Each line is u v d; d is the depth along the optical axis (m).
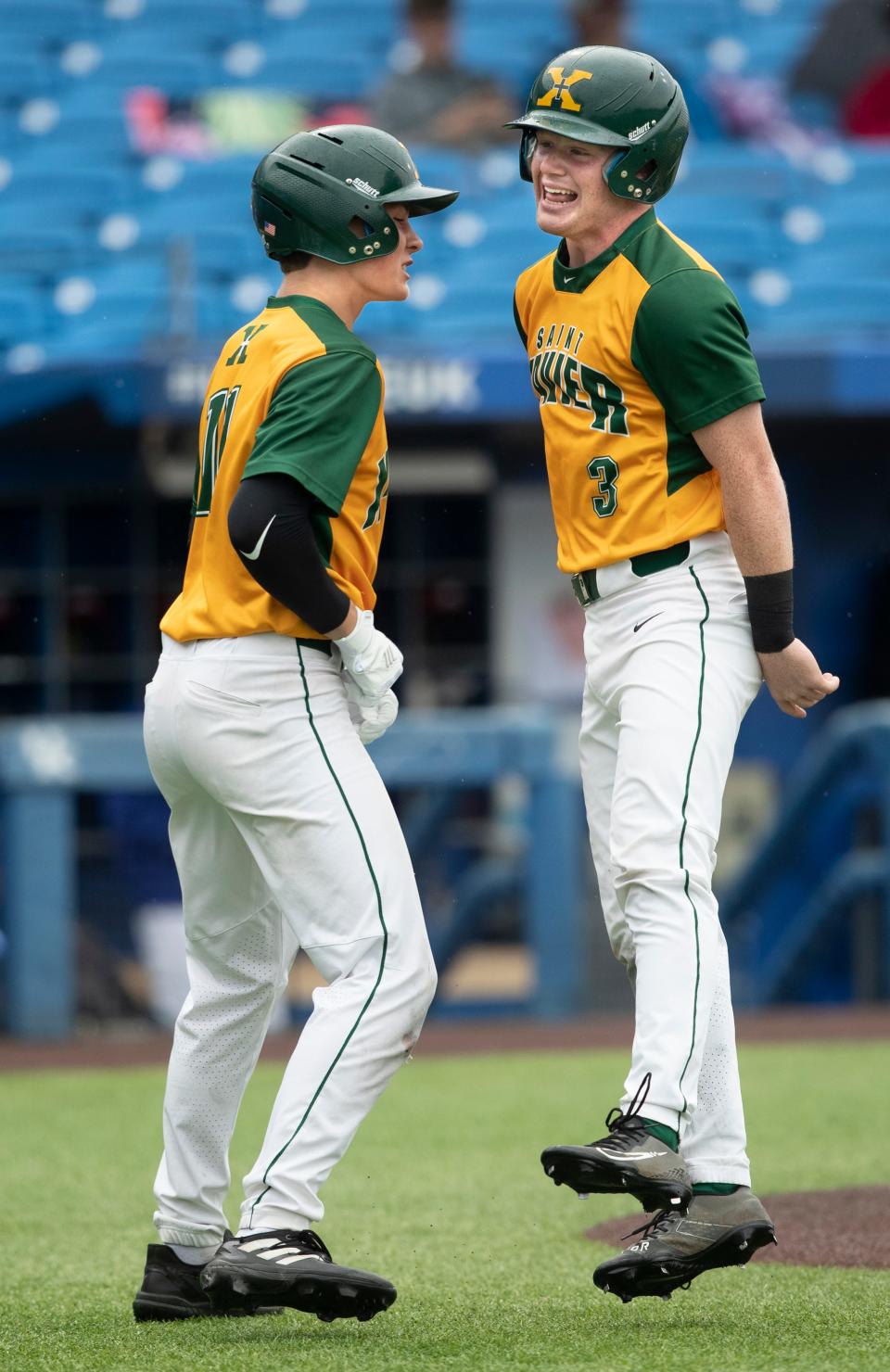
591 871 36.09
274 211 10.92
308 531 10.20
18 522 38.75
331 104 53.06
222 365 11.08
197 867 11.09
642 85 10.73
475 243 44.03
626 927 11.33
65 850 30.38
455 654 39.50
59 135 50.72
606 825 11.38
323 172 10.83
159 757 10.88
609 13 53.19
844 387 34.69
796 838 33.34
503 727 31.47
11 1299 12.00
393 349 34.34
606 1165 9.85
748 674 10.90
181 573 39.19
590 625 11.22
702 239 43.72
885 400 34.75
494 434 38.03
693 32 57.12
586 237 10.98
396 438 37.94
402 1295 11.87
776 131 53.31
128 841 33.97
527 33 55.03
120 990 32.19
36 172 47.56
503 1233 14.43
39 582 38.75
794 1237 13.80
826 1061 25.67
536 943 32.06
